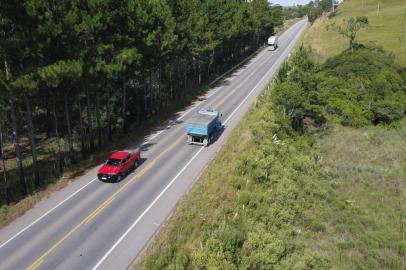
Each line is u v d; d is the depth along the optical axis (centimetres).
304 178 3247
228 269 1883
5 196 2917
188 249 2128
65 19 3153
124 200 2748
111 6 3753
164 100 6103
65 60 3238
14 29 2820
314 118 4903
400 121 5128
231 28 7244
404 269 2255
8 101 2911
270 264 2036
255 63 8744
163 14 4622
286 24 18250
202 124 3772
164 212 2588
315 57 8094
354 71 6100
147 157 3572
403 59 7269
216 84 6769
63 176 3216
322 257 2214
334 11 15775
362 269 2236
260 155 3238
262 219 2491
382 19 11225
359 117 5078
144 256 2125
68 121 3622
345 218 2786
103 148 4031
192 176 3158
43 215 2555
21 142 4953
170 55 5038
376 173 3553
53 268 2012
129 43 3941
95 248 2186
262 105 4747
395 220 2831
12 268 2008
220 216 2458
